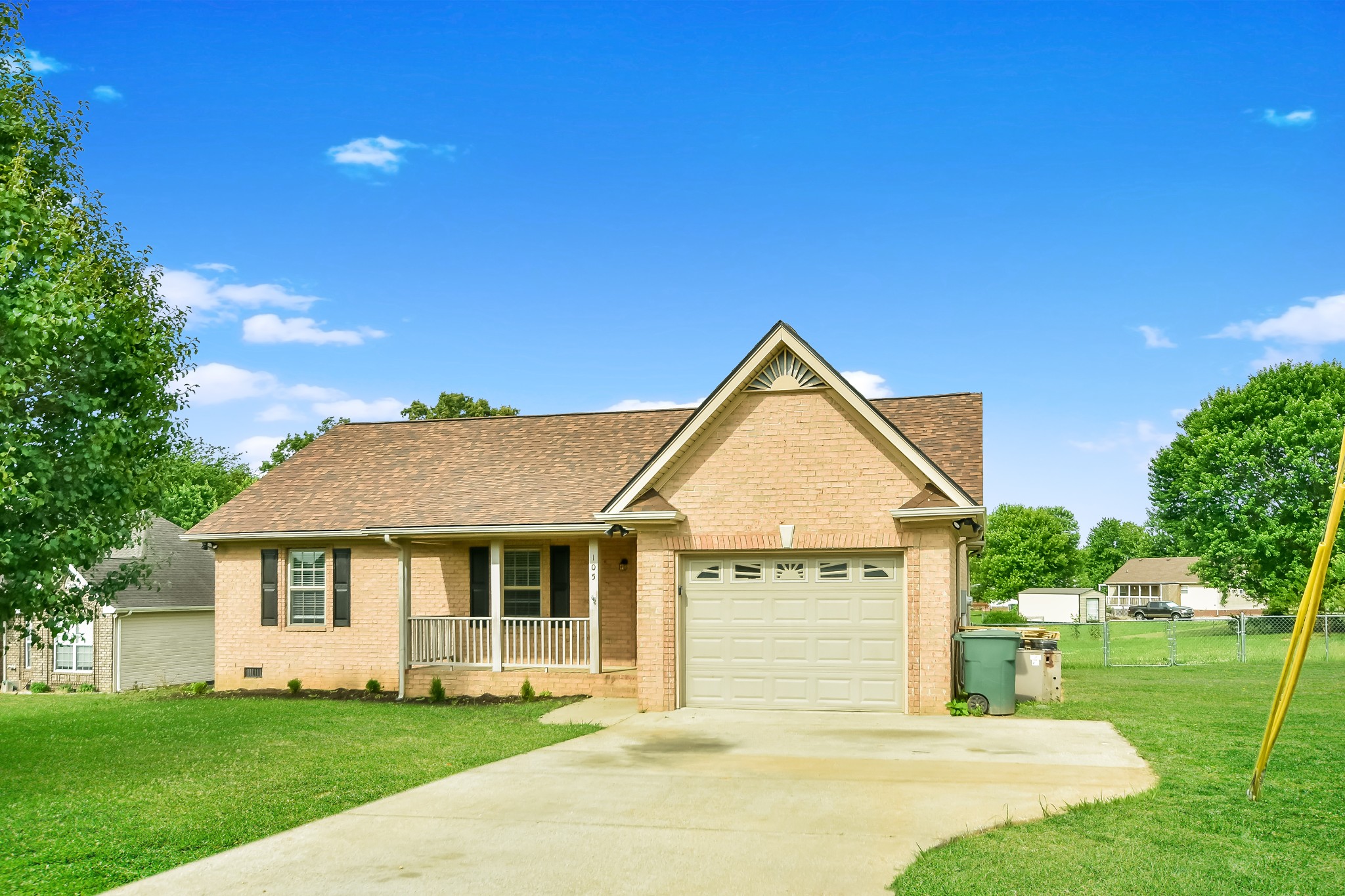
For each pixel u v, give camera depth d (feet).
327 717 55.16
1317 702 54.54
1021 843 26.58
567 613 68.59
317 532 68.90
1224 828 27.66
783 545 51.83
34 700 78.18
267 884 24.58
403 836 28.60
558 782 35.27
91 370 41.81
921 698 49.65
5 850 27.68
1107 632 85.66
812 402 52.31
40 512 40.32
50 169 46.24
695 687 53.31
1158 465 189.47
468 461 75.56
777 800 31.96
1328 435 159.94
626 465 70.69
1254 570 173.37
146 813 31.68
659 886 24.03
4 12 45.68
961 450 59.57
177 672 96.94
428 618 65.72
